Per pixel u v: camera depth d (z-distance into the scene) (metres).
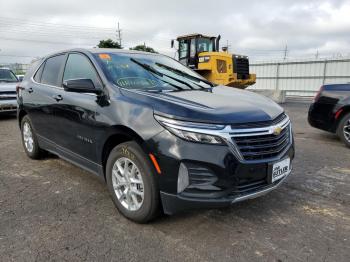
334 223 3.32
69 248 2.85
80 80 3.50
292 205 3.73
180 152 2.79
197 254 2.78
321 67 25.08
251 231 3.16
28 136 5.43
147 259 2.71
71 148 4.12
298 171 4.91
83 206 3.68
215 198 2.83
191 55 16.09
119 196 3.42
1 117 10.50
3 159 5.48
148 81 3.83
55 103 4.27
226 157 2.80
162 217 3.40
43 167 5.04
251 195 2.96
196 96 3.42
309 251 2.82
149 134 2.93
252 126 2.95
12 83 10.19
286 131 3.42
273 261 2.69
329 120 6.57
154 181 2.99
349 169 5.02
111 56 4.09
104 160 3.61
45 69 4.95
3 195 3.98
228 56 15.03
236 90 4.17
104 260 2.69
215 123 2.82
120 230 3.16
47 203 3.75
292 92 26.88
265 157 3.03
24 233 3.09
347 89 6.32
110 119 3.30
